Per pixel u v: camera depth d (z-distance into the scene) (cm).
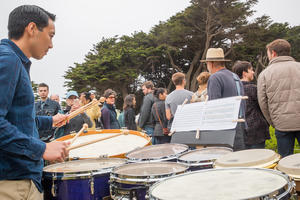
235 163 185
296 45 4316
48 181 214
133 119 638
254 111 361
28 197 162
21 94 158
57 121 236
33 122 167
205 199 125
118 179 187
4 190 155
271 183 136
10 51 154
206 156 226
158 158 227
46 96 555
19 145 147
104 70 4331
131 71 4341
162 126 517
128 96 646
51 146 159
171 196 135
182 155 236
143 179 177
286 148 304
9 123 146
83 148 302
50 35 175
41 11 171
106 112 549
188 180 161
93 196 205
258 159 185
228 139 225
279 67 304
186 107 276
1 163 154
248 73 382
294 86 294
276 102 302
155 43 4644
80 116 471
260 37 4197
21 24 166
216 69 336
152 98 577
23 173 159
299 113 291
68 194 206
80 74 4250
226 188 137
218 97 305
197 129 248
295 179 157
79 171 206
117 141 329
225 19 3975
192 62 4534
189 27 4291
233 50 4200
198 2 4044
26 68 168
